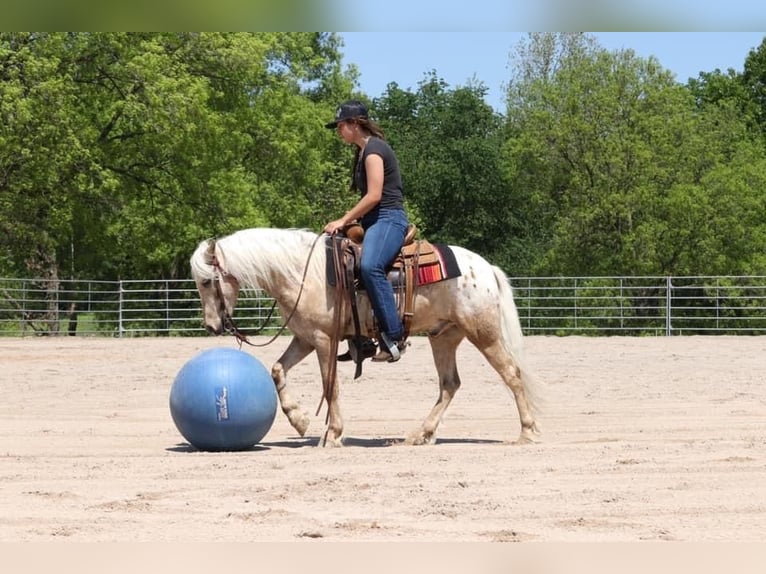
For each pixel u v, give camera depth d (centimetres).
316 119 5034
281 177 5019
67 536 637
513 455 925
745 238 4919
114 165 4134
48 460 915
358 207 975
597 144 5106
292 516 686
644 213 4988
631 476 818
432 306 1009
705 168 5125
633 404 1444
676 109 5222
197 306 3838
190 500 735
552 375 1919
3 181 3800
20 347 2758
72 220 4078
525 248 6212
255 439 995
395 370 1998
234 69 4259
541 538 631
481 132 6469
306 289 993
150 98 3847
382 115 6719
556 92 5369
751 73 7069
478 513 696
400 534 642
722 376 1883
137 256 4447
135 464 887
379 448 986
